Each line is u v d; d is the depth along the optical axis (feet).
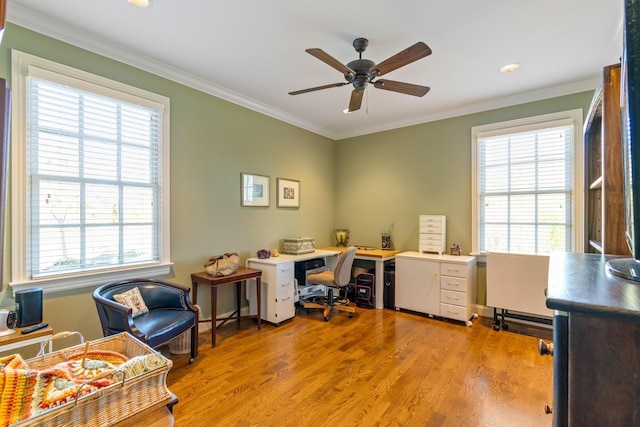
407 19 7.07
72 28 7.50
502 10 6.73
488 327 11.14
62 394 2.69
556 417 1.98
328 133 16.58
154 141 9.57
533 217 11.57
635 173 2.01
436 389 7.20
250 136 12.48
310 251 14.01
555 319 2.06
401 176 14.80
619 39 7.64
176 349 8.84
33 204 7.27
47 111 7.47
